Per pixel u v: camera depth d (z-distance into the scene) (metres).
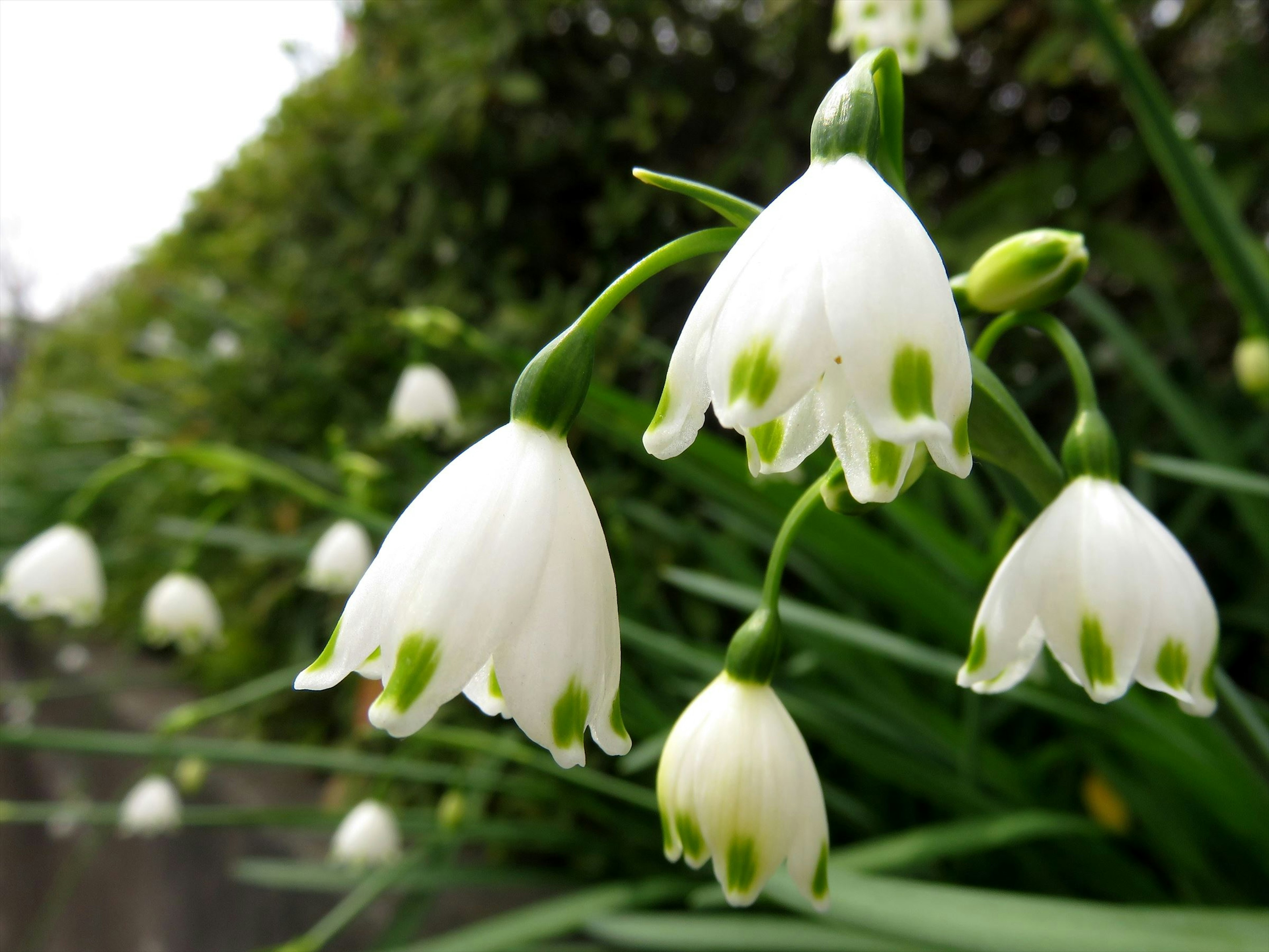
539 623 0.07
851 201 0.06
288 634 0.33
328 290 0.32
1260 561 0.20
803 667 0.17
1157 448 0.22
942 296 0.06
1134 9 0.21
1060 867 0.16
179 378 0.41
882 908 0.10
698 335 0.07
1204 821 0.14
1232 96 0.20
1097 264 0.20
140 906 0.32
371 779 0.26
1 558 0.48
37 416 0.61
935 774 0.15
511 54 0.25
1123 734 0.12
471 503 0.07
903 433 0.06
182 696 0.38
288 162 0.33
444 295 0.27
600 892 0.17
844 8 0.16
